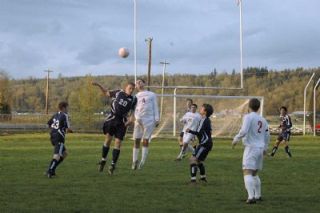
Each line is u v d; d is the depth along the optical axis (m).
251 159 11.84
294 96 104.50
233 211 10.77
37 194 12.50
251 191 11.70
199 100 42.84
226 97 41.81
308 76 112.94
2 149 27.12
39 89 158.88
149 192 12.98
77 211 10.62
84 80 84.44
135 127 17.80
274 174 17.05
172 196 12.44
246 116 11.89
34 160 20.84
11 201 11.58
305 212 10.76
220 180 15.27
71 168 17.91
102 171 16.94
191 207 11.12
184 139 21.20
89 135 42.06
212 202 11.74
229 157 23.08
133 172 16.94
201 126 14.40
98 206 11.12
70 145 30.69
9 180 14.86
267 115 80.62
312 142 37.69
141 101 17.83
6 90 90.19
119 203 11.48
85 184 14.17
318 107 66.31
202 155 14.43
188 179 15.38
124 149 27.58
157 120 17.84
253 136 11.90
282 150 28.95
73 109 78.25
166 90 83.75
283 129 24.34
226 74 115.25
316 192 13.34
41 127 59.34
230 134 42.38
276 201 11.99
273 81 114.38
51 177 15.52
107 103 74.88
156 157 22.72
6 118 67.88
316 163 21.00
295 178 16.05
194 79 117.12
